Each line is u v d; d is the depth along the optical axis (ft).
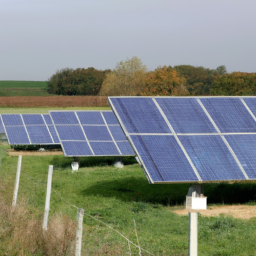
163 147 59.06
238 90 273.95
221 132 63.16
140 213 58.23
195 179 55.26
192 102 68.64
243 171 57.31
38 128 127.75
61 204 63.16
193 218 24.84
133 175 92.68
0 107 325.62
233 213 58.23
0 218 43.45
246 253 40.86
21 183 74.90
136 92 287.48
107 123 111.04
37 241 38.22
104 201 66.59
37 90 578.25
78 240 30.40
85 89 510.99
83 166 107.45
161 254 39.78
